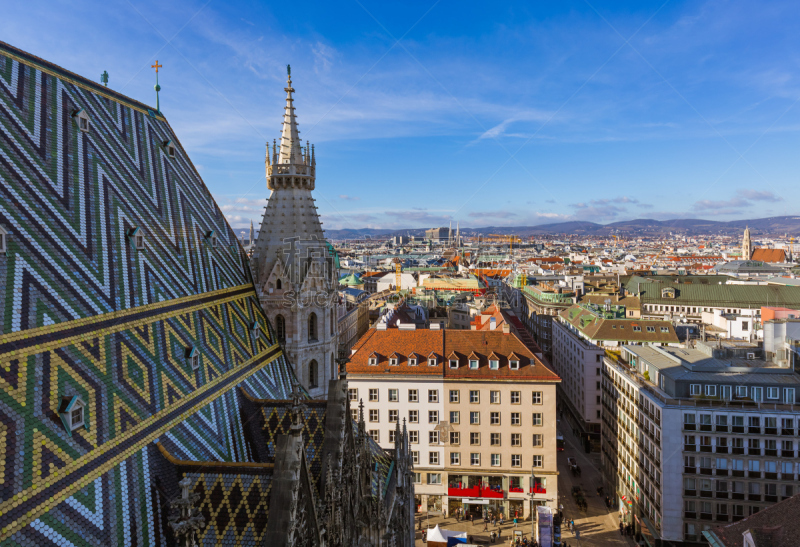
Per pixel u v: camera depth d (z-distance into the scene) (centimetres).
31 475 2052
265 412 3903
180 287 3831
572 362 12600
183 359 3428
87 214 3131
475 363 8688
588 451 11181
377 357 8875
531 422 8412
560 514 8244
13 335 2250
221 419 3497
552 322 15612
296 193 5381
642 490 7781
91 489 2277
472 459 8544
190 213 4616
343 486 3309
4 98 2928
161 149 4666
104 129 3847
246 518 2608
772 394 6925
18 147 2834
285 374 4975
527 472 8394
